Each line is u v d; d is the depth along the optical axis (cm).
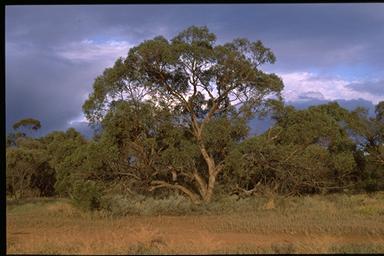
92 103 2820
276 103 3053
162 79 2977
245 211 2395
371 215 2008
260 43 2980
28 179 3697
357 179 3853
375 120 3859
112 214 2142
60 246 1181
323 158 3091
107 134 2784
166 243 1265
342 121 3891
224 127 2825
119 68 2830
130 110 2759
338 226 1616
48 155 3759
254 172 2953
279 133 3039
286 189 3123
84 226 1733
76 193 2206
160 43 2845
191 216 2211
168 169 2914
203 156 2997
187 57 2898
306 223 1723
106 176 2841
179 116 2986
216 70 2981
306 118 3153
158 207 2305
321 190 3344
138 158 2880
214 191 2944
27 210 2377
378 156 3878
